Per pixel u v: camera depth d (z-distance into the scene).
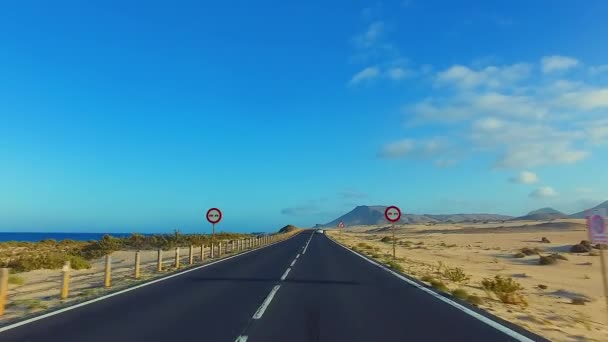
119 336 8.95
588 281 27.53
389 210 33.31
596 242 12.56
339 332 9.47
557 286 25.08
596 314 16.91
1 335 9.00
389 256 38.06
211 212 34.31
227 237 74.00
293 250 43.88
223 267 25.38
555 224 121.38
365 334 9.32
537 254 46.84
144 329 9.59
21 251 45.66
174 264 27.06
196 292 15.34
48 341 8.52
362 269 24.73
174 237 58.44
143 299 13.78
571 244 60.31
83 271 28.25
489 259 42.56
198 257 35.06
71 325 9.98
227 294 14.89
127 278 20.28
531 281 27.09
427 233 123.56
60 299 14.28
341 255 36.94
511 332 9.65
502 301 16.36
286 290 15.89
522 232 103.75
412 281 19.36
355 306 12.81
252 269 24.09
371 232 167.38
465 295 15.47
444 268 29.45
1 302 11.70
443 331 9.70
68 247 54.75
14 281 20.27
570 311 17.03
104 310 11.88
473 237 89.06
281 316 11.14
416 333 9.48
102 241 51.09
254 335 9.09
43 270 27.41
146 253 46.09
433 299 14.31
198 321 10.46
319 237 93.50
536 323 12.20
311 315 11.32
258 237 61.22
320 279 19.61
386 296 14.89
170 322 10.33
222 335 9.07
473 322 10.71
